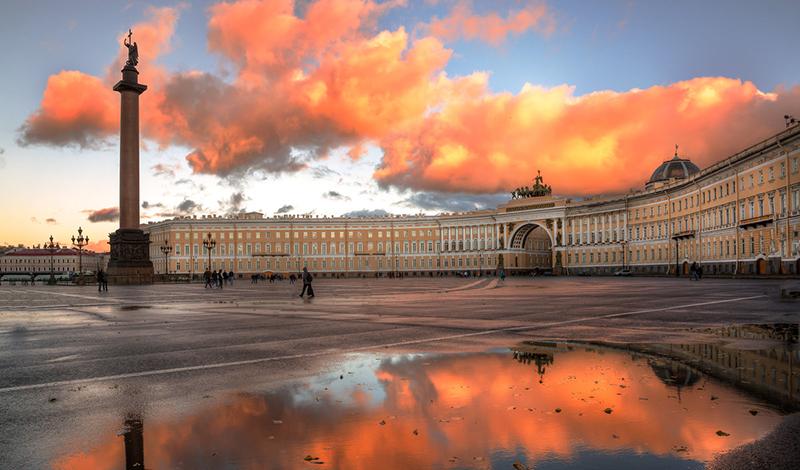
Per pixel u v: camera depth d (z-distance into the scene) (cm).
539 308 2314
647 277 8794
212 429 637
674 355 1074
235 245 15062
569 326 1603
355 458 541
